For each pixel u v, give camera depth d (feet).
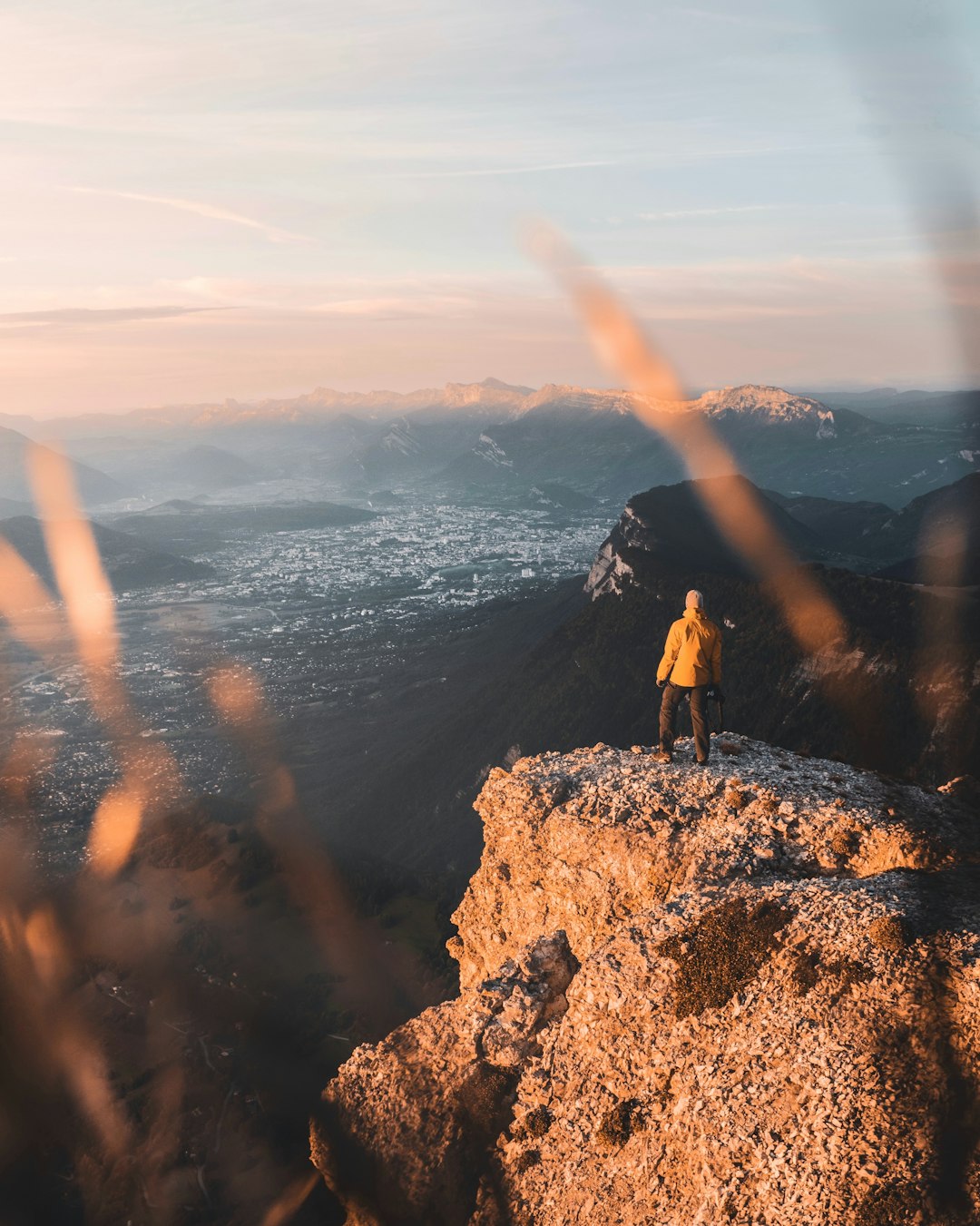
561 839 65.92
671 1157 45.73
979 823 61.16
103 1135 104.63
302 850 285.64
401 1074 60.44
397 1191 57.00
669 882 59.98
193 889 250.37
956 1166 37.29
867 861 57.41
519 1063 58.18
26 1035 122.93
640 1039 51.34
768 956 49.47
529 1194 52.26
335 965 206.08
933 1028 41.50
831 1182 38.58
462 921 73.77
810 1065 42.75
